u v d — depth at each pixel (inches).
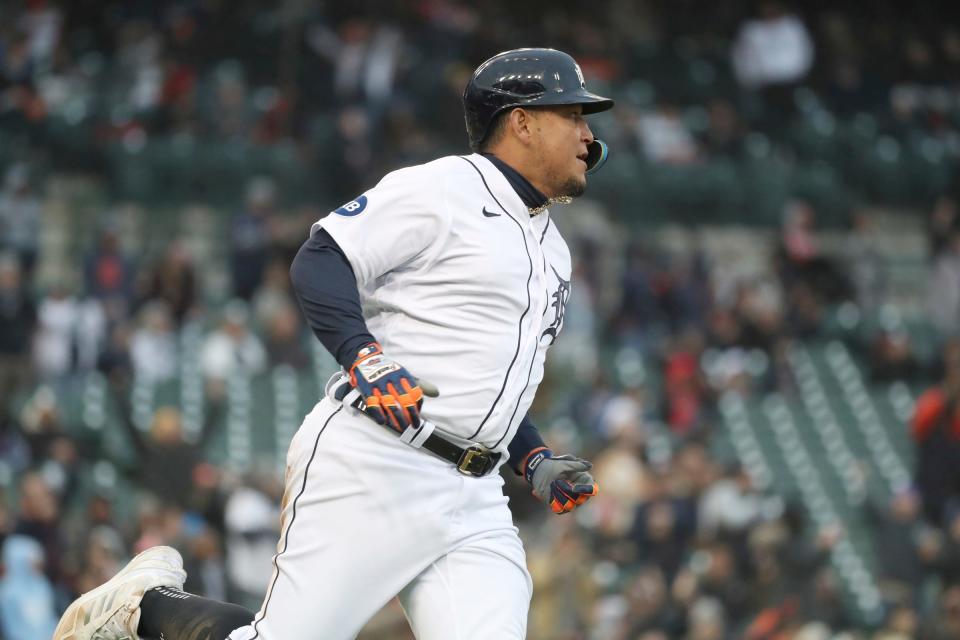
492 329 464.4
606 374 2055.9
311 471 468.8
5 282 1882.4
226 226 2341.3
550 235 491.2
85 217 2338.8
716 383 2102.6
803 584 1514.5
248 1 2650.1
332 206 2288.4
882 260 2600.9
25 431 1558.8
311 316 449.7
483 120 479.5
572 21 2844.5
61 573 1282.0
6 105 2405.3
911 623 1512.1
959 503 1756.9
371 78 2361.0
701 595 1488.7
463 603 465.7
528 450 511.2
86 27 2701.8
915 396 2210.9
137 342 1905.8
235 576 1374.3
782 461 2033.7
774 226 2556.6
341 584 462.6
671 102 2775.6
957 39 3085.6
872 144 2785.4
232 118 2418.8
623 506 1601.9
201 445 1705.2
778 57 2805.1
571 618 1364.4
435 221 458.9
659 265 2276.1
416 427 442.6
